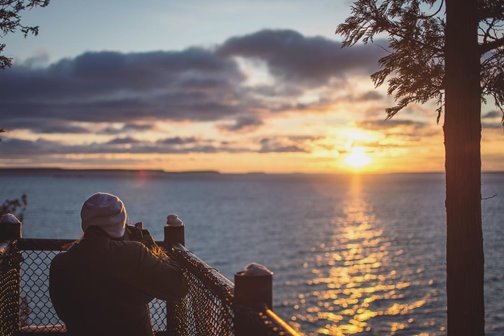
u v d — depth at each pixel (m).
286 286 75.62
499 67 5.46
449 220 5.50
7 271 4.41
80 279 2.73
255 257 99.12
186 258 3.81
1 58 6.39
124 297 2.76
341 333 53.69
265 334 2.17
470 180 5.38
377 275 83.88
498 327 53.44
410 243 118.94
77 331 2.78
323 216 186.00
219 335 3.03
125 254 2.74
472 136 5.36
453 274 5.48
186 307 4.06
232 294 2.67
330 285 76.56
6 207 13.16
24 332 4.75
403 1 5.55
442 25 5.57
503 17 5.14
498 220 169.25
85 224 2.79
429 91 5.75
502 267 87.31
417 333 53.59
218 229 144.12
